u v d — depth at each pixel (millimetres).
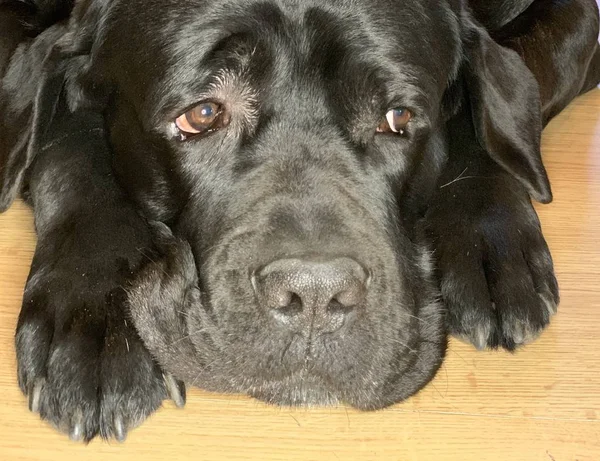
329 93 385
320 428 363
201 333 353
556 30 558
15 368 373
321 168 381
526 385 389
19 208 460
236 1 373
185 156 388
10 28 475
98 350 350
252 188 376
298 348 328
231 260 356
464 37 449
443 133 469
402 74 386
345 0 382
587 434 366
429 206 448
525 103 465
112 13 410
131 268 378
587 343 413
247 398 374
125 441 347
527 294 402
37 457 337
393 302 359
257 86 378
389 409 374
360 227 365
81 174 418
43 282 372
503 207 431
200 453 345
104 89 426
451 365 397
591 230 482
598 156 554
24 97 420
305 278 319
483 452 355
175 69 372
